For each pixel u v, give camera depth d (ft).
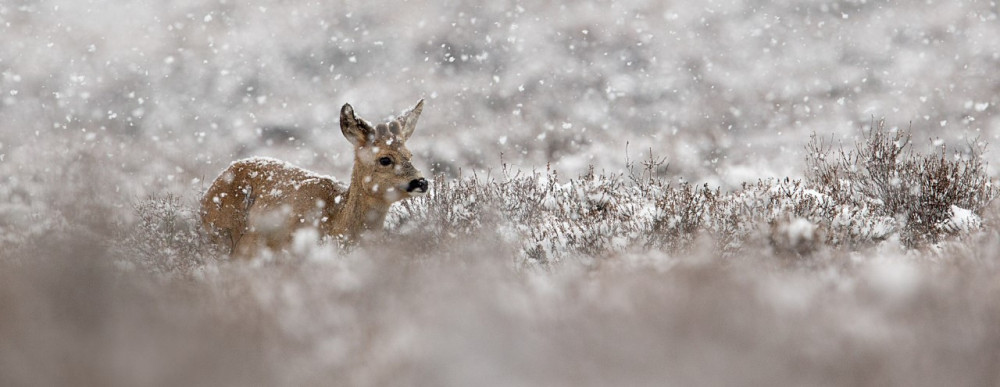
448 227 43.62
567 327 21.50
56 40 133.39
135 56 133.18
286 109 121.39
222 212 46.68
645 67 151.23
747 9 177.99
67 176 32.30
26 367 18.72
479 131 108.78
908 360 19.29
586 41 162.91
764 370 18.89
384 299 24.62
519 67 146.72
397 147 43.42
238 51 144.77
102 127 76.28
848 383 18.52
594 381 18.99
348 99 129.90
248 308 24.21
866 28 160.86
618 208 44.60
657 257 29.04
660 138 102.68
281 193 44.68
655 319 21.29
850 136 96.99
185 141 91.86
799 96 131.23
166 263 39.47
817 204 42.75
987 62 140.15
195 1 159.94
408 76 142.51
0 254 31.48
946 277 26.05
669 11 175.83
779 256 33.86
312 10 165.37
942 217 45.37
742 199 43.68
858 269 29.17
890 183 47.16
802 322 21.24
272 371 19.67
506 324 21.43
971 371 18.95
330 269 30.07
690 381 18.76
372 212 43.70
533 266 37.68
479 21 165.37
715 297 22.30
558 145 101.71
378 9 166.20
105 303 21.72
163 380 18.49
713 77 141.79
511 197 48.03
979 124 96.63
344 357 20.51
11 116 89.45
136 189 49.52
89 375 18.49
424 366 19.77
